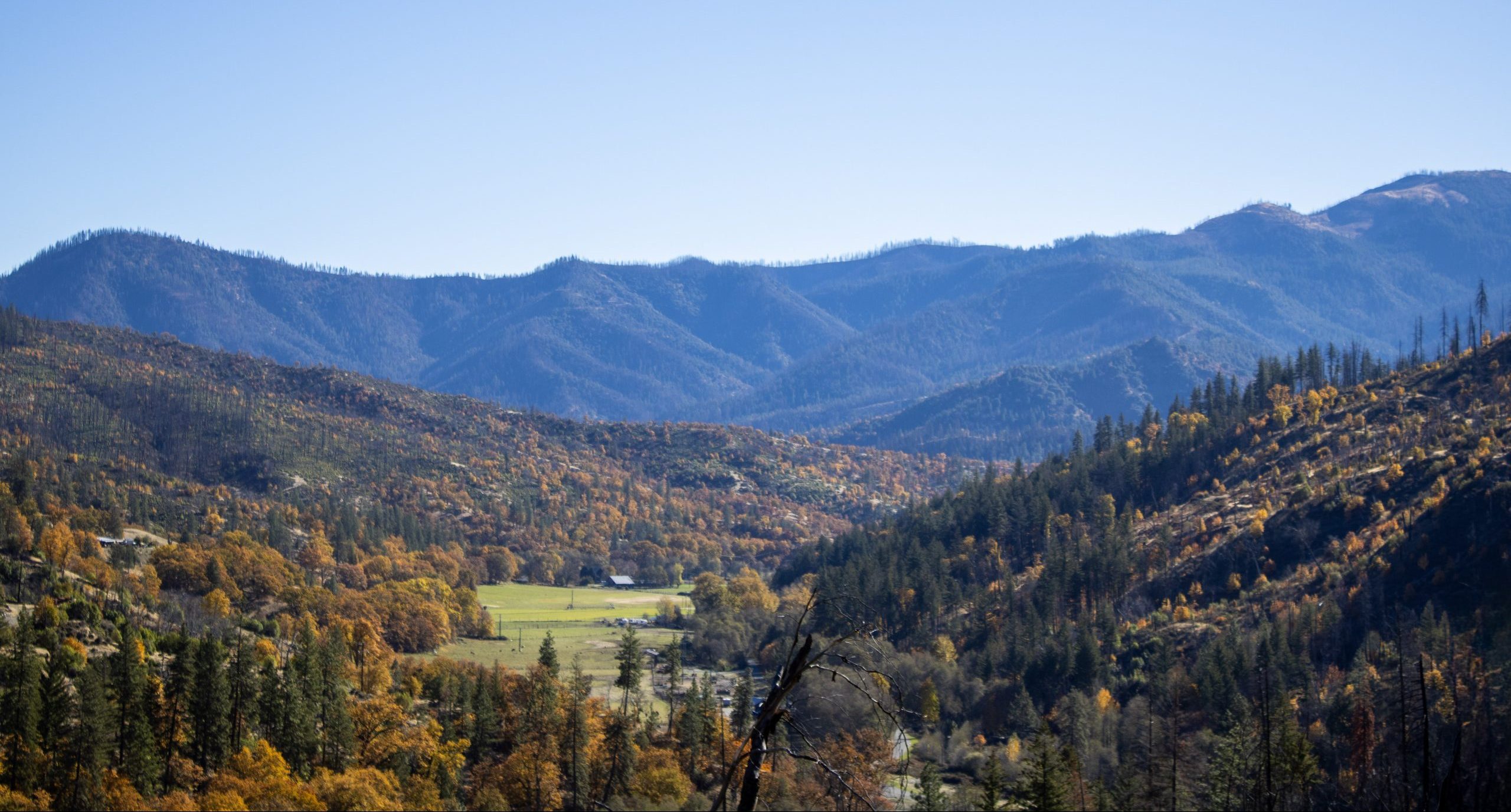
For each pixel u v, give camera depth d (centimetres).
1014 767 13325
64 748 11212
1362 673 13788
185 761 11881
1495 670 12888
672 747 13488
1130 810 10012
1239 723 12050
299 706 12800
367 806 11019
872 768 8144
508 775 12338
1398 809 10294
